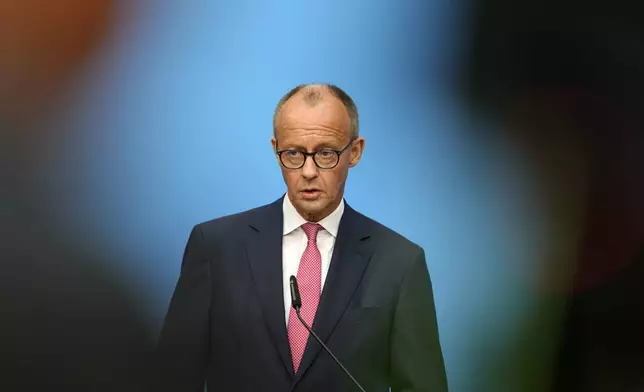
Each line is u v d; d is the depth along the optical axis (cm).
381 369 514
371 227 553
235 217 559
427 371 510
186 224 809
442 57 833
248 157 802
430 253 834
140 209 812
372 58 821
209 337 527
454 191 837
